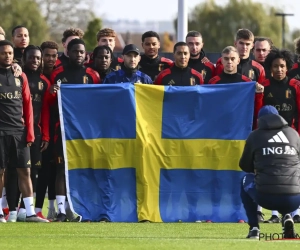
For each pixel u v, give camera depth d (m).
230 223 26.20
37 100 26.81
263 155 20.33
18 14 119.06
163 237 21.80
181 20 39.78
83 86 26.52
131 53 26.98
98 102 26.52
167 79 27.38
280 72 26.53
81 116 26.50
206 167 26.69
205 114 26.67
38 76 26.91
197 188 26.67
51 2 139.12
